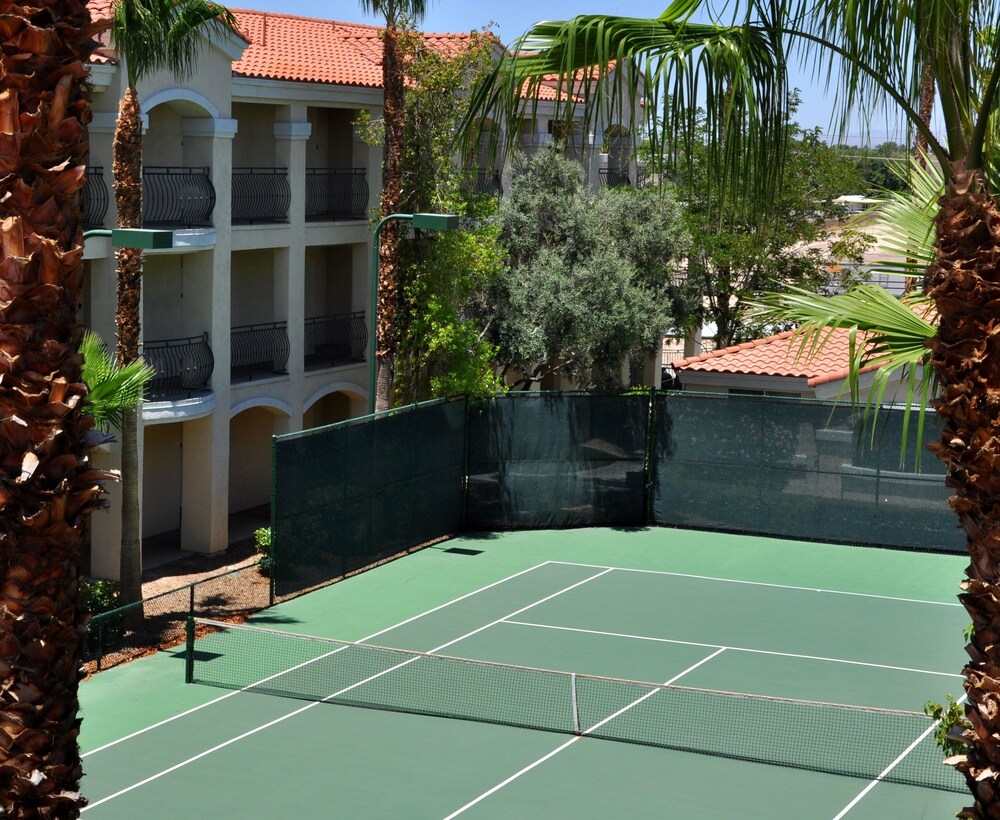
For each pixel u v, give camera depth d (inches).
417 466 1206.3
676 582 1123.3
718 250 1734.7
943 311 279.3
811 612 1041.5
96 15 1066.7
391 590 1080.2
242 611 1010.7
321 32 1549.0
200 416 1179.3
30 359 242.1
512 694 828.6
